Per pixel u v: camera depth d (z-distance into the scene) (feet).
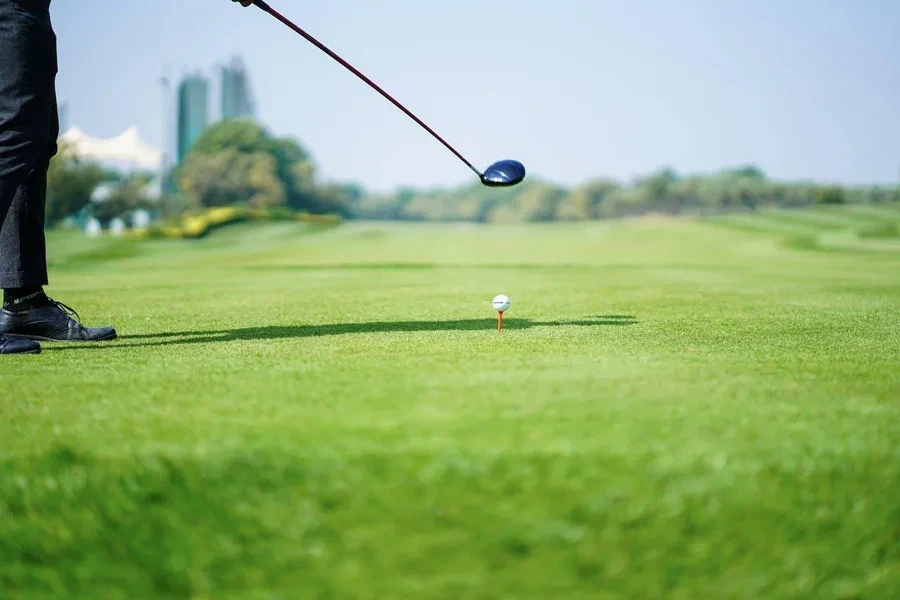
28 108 12.64
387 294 24.66
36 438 6.51
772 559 5.32
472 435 6.22
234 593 5.18
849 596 5.30
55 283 35.12
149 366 9.90
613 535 5.28
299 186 388.57
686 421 6.68
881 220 170.81
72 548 5.67
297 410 7.15
